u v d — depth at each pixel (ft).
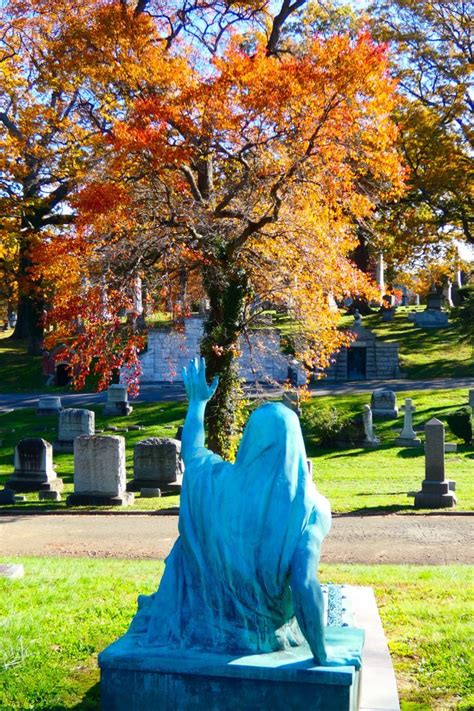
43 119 129.80
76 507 72.74
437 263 179.32
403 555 48.85
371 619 28.12
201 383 23.54
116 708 19.58
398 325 196.44
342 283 74.43
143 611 22.12
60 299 76.18
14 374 174.81
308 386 149.59
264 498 19.77
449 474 82.69
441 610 32.30
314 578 18.85
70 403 142.82
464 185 149.89
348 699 18.53
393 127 73.10
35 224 159.43
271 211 73.15
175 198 75.77
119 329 75.10
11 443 112.37
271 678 18.75
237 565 19.67
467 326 152.87
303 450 20.39
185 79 76.89
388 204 155.43
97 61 85.15
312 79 66.54
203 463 21.38
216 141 75.82
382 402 118.21
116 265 73.67
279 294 74.02
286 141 73.15
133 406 132.67
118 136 70.13
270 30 110.83
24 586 37.73
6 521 66.69
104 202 69.87
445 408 120.26
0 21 125.18
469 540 53.06
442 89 150.10
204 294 82.17
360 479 82.99
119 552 51.90
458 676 25.11
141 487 81.92
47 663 26.53
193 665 19.06
